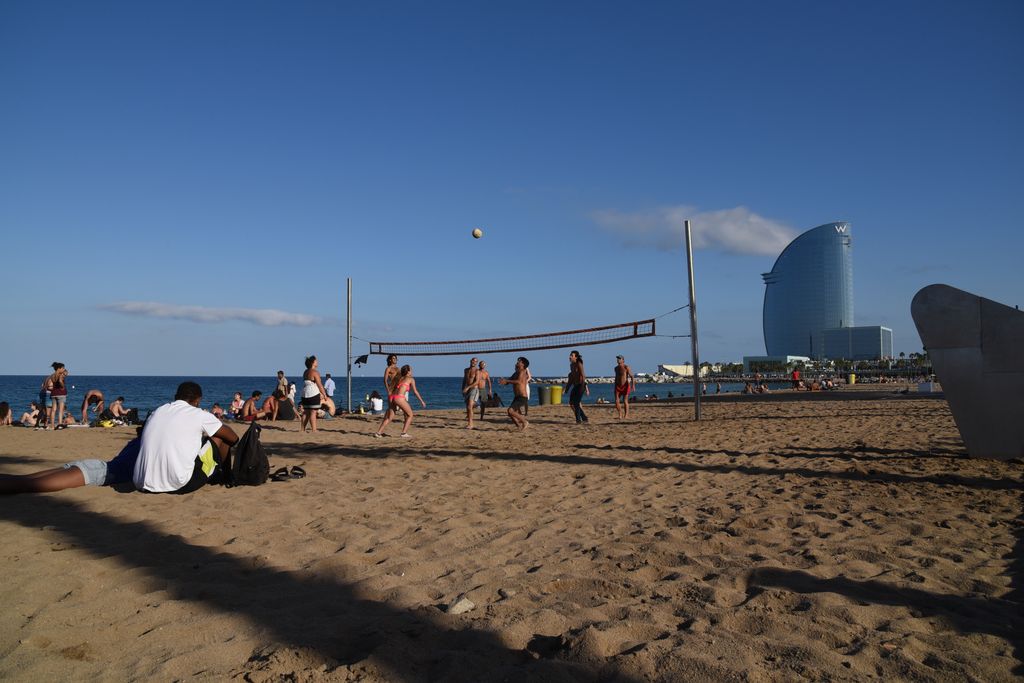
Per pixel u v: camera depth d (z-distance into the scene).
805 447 9.05
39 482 5.52
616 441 10.46
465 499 5.49
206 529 4.31
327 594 3.05
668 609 2.84
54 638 2.46
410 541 4.07
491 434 12.61
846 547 3.83
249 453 6.02
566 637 2.44
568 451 9.00
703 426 13.49
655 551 3.76
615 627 2.57
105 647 2.42
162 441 5.55
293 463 7.94
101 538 4.03
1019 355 7.45
